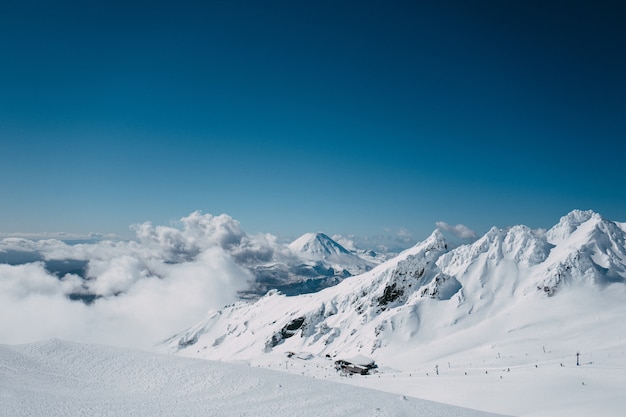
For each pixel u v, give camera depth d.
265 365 132.12
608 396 67.38
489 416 39.34
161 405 36.75
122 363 49.72
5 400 32.69
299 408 37.66
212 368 49.38
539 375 83.75
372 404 40.19
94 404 35.06
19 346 51.28
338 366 125.81
